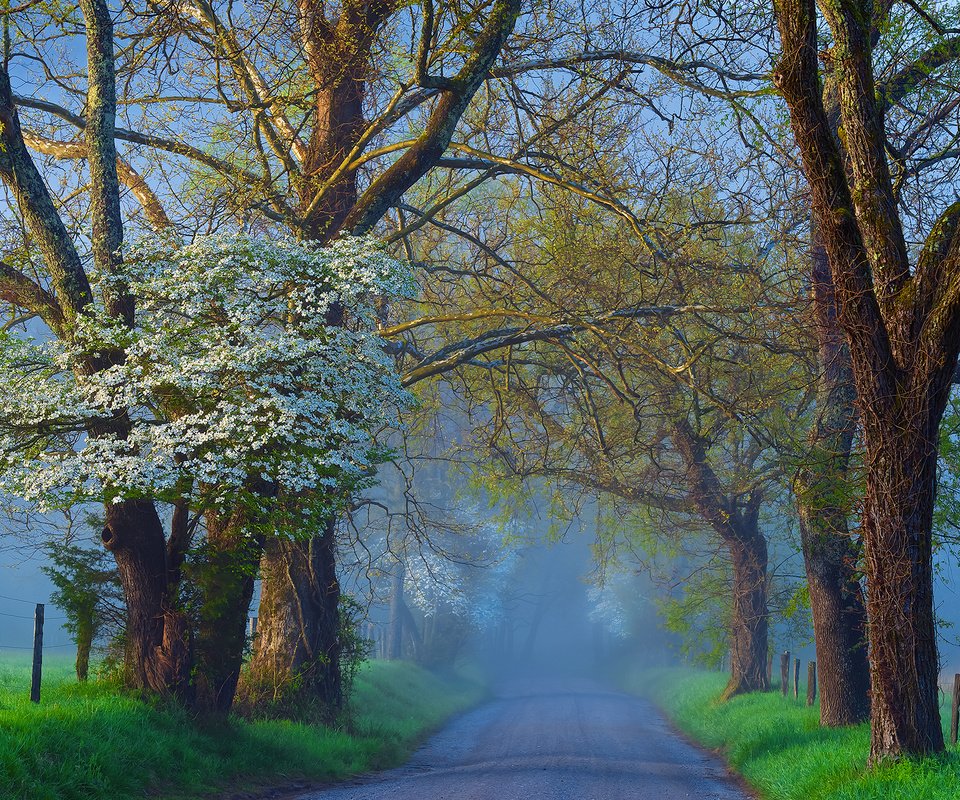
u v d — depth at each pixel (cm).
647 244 1694
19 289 1369
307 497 1263
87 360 1267
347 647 2033
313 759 1456
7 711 1004
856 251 1016
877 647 1045
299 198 1831
